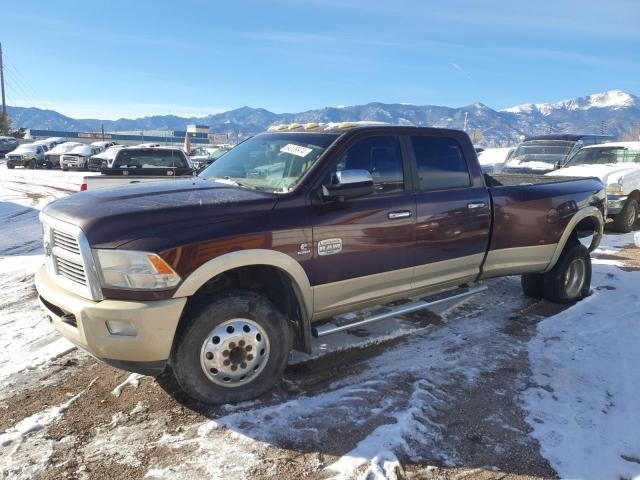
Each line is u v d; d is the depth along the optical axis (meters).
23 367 4.11
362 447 3.11
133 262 3.12
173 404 3.59
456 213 4.61
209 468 2.92
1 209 13.84
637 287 6.43
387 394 3.76
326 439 3.20
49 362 4.21
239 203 3.52
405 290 4.42
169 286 3.18
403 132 4.46
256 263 3.47
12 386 3.82
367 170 4.14
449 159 4.74
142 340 3.15
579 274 5.92
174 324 3.22
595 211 5.92
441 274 4.65
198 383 3.43
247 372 3.58
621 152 12.27
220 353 3.45
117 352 3.19
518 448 3.13
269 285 3.88
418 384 3.91
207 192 3.76
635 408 3.58
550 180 6.25
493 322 5.27
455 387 3.88
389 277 4.23
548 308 5.71
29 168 33.56
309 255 3.72
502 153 19.72
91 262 3.15
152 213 3.29
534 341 4.75
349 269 3.96
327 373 4.10
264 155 4.41
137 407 3.55
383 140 4.31
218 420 3.39
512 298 6.05
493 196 4.94
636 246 9.09
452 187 4.70
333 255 3.85
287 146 4.31
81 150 31.09
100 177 7.03
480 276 5.01
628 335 4.87
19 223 11.56
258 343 3.59
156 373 3.36
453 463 2.98
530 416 3.48
